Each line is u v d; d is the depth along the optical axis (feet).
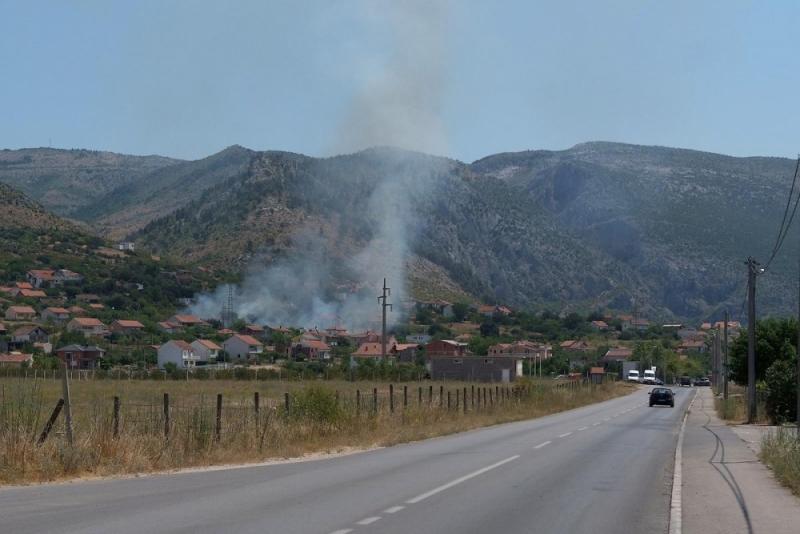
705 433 112.27
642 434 109.09
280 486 52.80
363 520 40.32
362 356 370.73
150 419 76.13
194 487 51.98
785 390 135.33
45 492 49.26
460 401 161.38
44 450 57.77
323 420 91.81
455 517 41.98
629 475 62.59
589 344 490.49
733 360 192.34
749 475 61.31
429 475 59.72
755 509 45.21
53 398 142.20
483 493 51.16
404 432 96.58
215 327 411.54
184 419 76.48
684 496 50.57
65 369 61.82
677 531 39.14
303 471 61.93
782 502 47.70
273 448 75.20
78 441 60.80
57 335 333.42
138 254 524.52
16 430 58.95
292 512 42.47
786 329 189.88
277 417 90.22
